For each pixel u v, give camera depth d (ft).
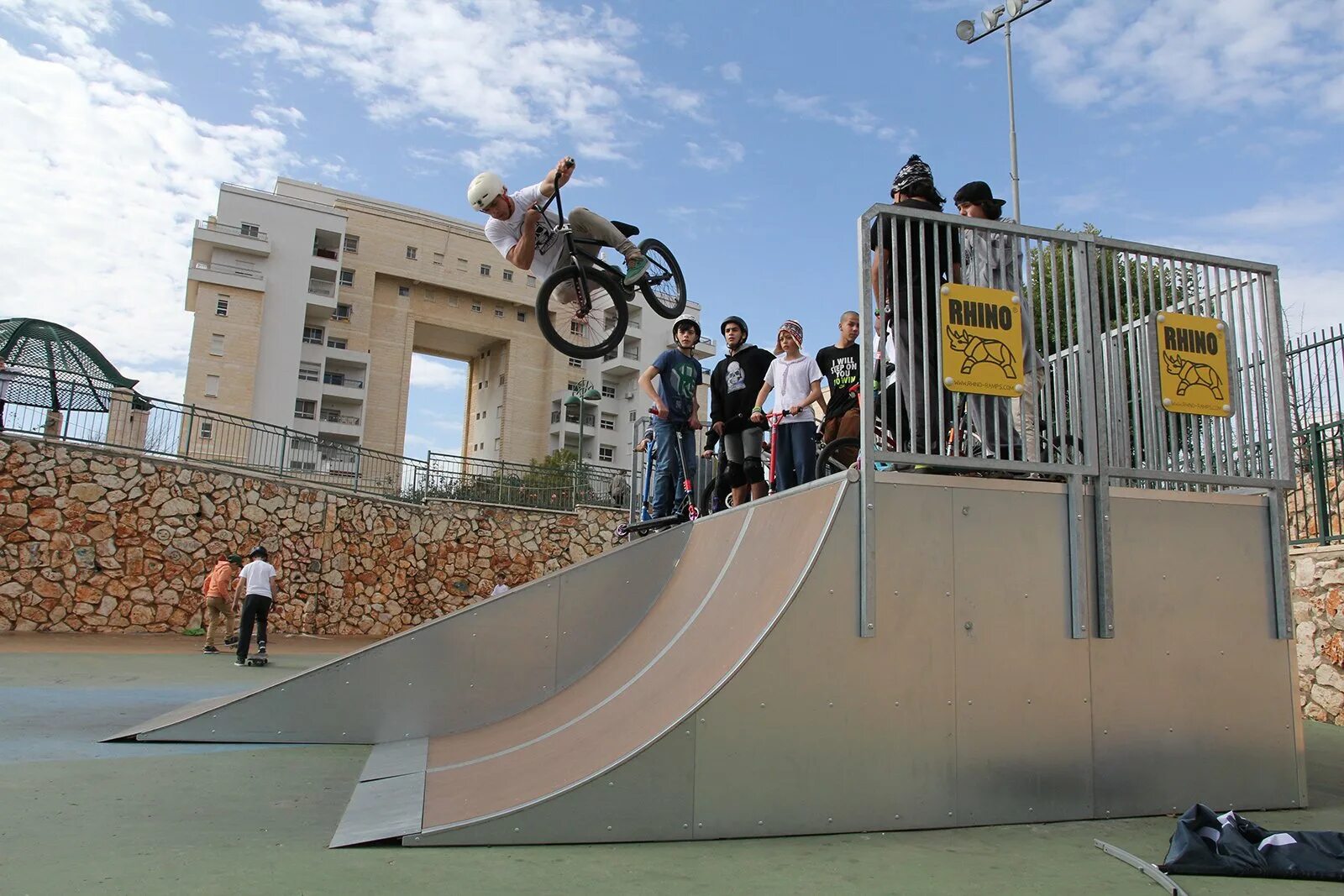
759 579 14.92
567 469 71.36
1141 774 13.58
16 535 44.11
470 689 21.06
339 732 20.10
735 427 22.76
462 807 12.28
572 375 214.28
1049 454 14.32
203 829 11.96
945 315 14.01
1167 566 14.48
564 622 21.90
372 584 57.67
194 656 38.93
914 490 13.29
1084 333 14.87
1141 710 13.83
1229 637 14.64
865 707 12.45
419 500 64.49
